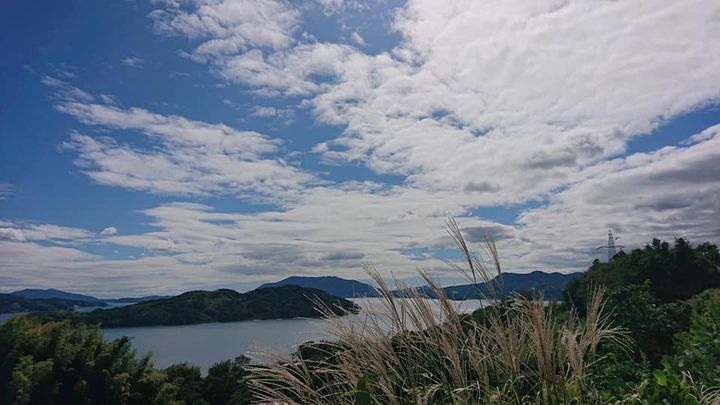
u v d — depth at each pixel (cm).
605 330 269
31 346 1259
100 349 1373
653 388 292
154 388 1374
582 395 242
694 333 485
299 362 281
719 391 272
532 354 263
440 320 273
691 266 1647
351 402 273
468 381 264
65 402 1264
